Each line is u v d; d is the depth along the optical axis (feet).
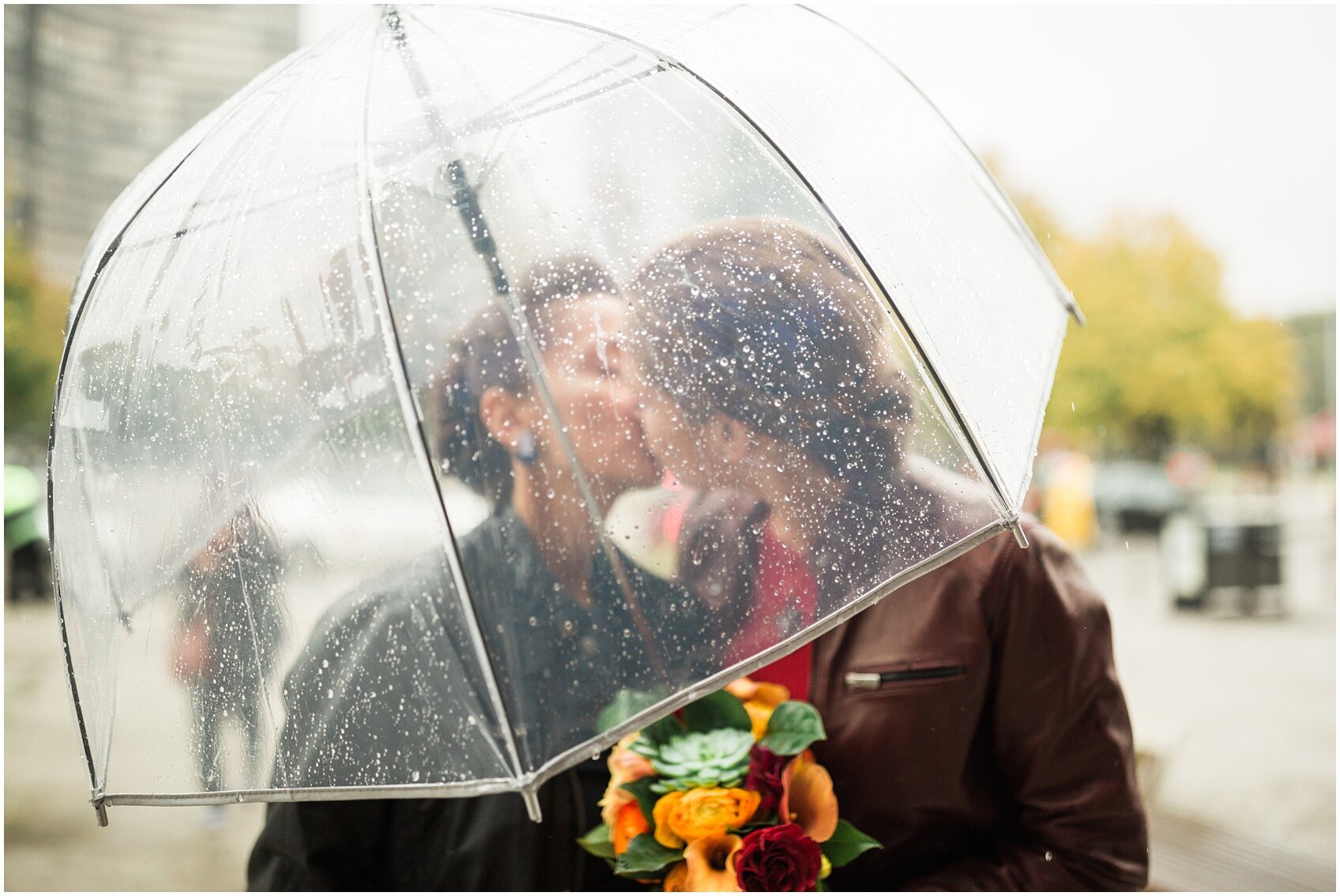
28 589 42.91
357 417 4.10
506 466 4.03
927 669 5.54
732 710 5.55
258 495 4.29
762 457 4.17
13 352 63.21
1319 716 24.97
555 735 3.82
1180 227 102.63
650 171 4.48
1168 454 107.04
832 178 4.68
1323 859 14.97
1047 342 5.55
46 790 21.42
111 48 68.95
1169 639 35.04
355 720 4.05
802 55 5.56
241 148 4.91
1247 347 105.19
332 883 5.75
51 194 67.26
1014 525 4.13
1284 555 39.70
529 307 4.17
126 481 4.68
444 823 5.83
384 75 4.83
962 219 5.56
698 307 4.28
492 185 4.34
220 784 4.36
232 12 71.15
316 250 4.33
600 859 5.90
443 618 3.91
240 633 4.34
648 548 4.03
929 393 4.26
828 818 5.29
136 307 4.81
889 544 4.13
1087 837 5.44
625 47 4.82
